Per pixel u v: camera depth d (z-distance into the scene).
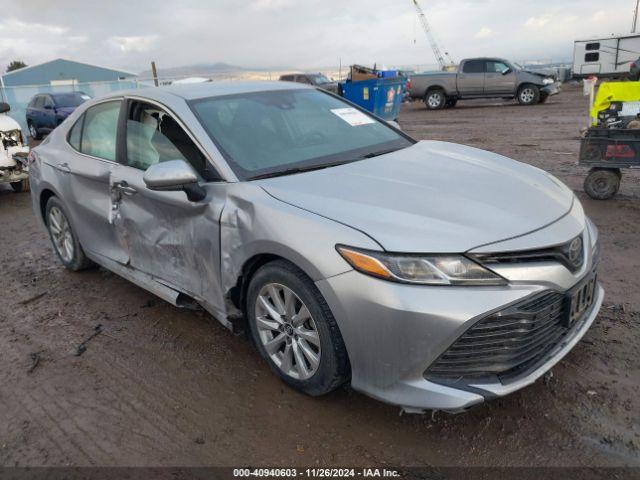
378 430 2.64
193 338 3.64
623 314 3.55
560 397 2.77
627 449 2.41
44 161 4.68
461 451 2.47
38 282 4.85
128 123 3.79
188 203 3.12
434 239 2.37
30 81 53.06
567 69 33.75
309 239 2.54
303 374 2.80
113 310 4.16
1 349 3.68
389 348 2.37
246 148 3.25
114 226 3.89
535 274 2.38
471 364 2.37
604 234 5.10
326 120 3.80
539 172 3.42
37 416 2.93
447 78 22.05
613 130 5.92
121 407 2.96
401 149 3.64
